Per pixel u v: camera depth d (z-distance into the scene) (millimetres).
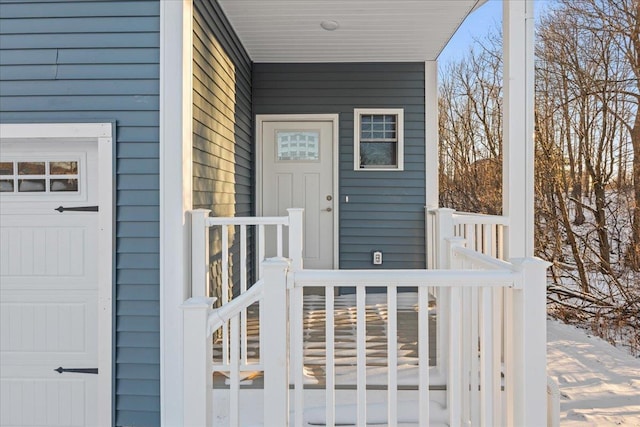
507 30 3223
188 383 1771
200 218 2910
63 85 2838
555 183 8062
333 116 5570
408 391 2803
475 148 10797
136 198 2816
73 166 2922
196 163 3170
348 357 3264
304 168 5637
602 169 7594
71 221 2910
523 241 3195
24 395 2895
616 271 7160
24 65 2848
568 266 7703
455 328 1965
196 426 1763
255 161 5539
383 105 5562
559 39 8242
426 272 1841
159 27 2820
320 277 1817
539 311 1779
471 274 1825
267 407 1794
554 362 4332
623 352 4891
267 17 4234
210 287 3385
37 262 2912
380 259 5551
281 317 1803
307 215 5629
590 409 3184
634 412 3135
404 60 5508
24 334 2900
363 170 5578
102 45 2834
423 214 5559
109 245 2812
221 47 3953
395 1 3932
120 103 2826
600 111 7699
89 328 2896
